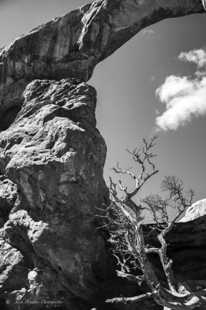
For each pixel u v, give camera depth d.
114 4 44.19
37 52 46.16
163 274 34.03
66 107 40.78
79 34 45.62
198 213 43.72
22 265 36.81
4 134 40.72
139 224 26.17
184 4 44.31
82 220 35.72
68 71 45.97
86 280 34.66
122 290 33.91
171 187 28.27
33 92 43.44
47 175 35.50
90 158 37.28
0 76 47.25
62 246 34.56
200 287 31.23
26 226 36.22
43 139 38.12
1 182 40.91
